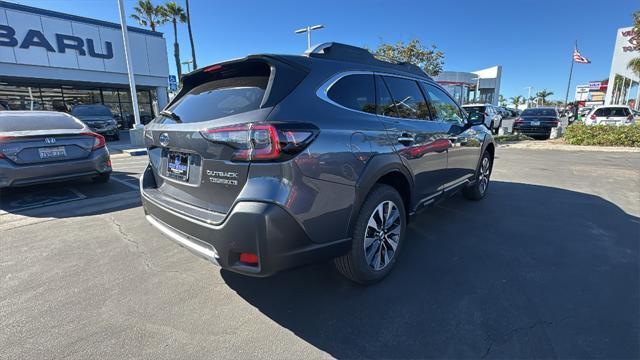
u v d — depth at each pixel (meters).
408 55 18.08
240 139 2.05
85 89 20.23
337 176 2.27
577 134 12.54
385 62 3.27
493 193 5.60
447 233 3.87
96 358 2.02
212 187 2.27
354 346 2.12
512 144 13.09
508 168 7.96
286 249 2.05
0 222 4.39
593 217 4.36
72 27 16.52
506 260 3.20
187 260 3.28
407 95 3.31
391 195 2.79
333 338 2.19
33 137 5.11
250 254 2.03
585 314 2.38
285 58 2.39
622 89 27.39
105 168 5.98
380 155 2.63
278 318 2.40
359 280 2.69
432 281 2.85
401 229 2.98
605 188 5.90
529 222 4.20
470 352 2.05
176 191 2.64
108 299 2.63
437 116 3.76
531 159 9.36
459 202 5.08
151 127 2.93
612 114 13.61
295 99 2.22
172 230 2.54
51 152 5.29
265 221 1.96
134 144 13.23
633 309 2.43
